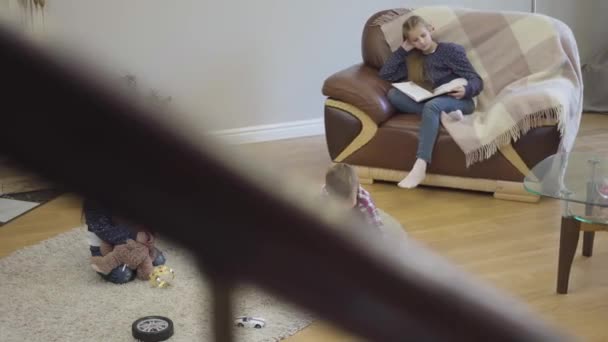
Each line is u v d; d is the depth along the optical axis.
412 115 4.14
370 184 4.16
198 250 0.33
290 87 5.03
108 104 0.30
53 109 0.30
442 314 0.34
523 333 0.36
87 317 2.70
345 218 0.34
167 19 4.61
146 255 2.96
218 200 0.32
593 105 5.71
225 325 0.35
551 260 3.18
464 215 3.71
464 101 4.13
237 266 0.33
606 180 2.97
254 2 4.81
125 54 4.55
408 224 3.59
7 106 0.29
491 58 4.34
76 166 0.30
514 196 3.89
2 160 0.30
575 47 4.35
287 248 0.33
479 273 3.06
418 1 5.29
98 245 3.01
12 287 2.92
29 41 0.29
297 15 4.95
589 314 2.74
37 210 3.65
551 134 3.79
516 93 3.94
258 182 0.33
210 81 4.80
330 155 4.23
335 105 4.13
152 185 0.31
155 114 0.31
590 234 3.15
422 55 4.25
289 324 2.63
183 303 2.80
